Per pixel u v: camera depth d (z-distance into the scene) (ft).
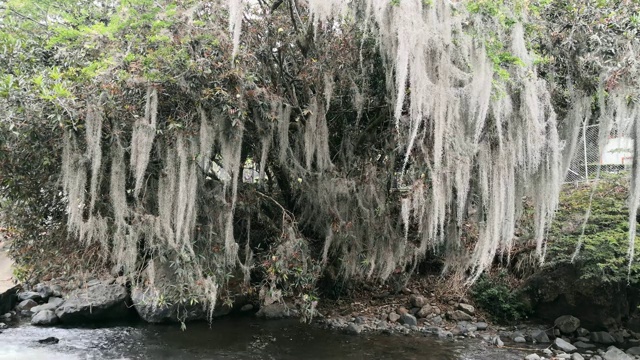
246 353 22.97
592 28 19.17
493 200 19.54
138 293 27.37
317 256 26.05
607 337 24.57
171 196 18.20
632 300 25.70
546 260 27.32
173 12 16.52
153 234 18.76
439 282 31.50
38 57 19.48
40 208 20.98
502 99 18.13
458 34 17.35
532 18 19.51
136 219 18.39
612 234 24.11
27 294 31.07
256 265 24.93
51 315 27.66
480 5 16.49
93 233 18.60
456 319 27.96
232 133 19.45
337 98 23.32
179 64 17.29
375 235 23.97
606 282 24.77
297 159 23.31
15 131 16.11
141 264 20.94
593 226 25.00
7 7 20.26
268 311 28.40
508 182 19.53
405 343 24.63
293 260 22.20
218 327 26.91
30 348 23.62
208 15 19.30
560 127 22.27
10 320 28.37
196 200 20.31
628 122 19.69
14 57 18.58
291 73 23.36
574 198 27.53
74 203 17.06
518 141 18.88
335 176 22.54
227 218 20.86
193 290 19.98
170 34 17.39
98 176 18.38
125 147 18.22
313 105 21.34
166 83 17.66
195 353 22.93
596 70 19.70
